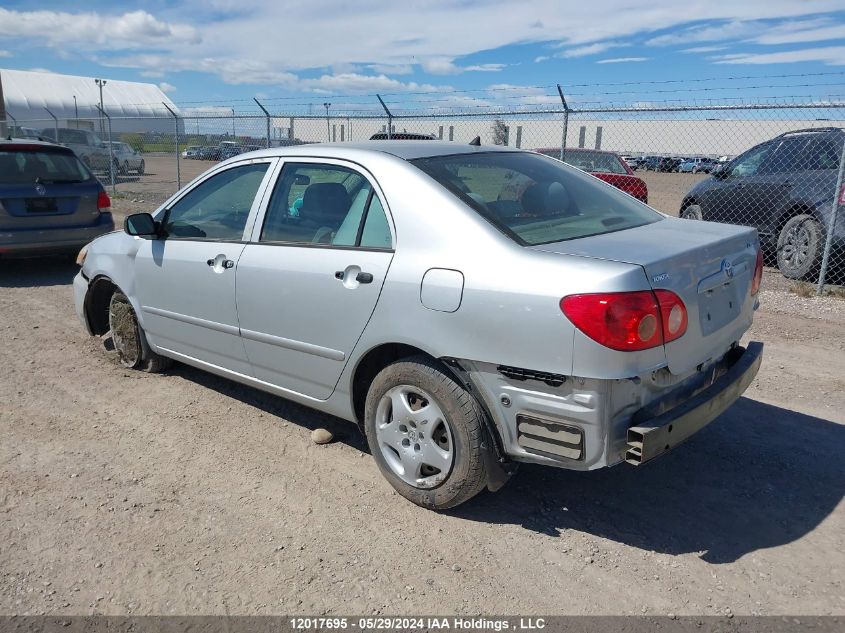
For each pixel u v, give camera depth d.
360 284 3.34
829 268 8.03
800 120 7.66
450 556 3.03
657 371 2.80
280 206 3.89
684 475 3.73
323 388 3.71
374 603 2.73
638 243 3.05
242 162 4.21
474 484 3.13
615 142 12.46
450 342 3.02
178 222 4.54
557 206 3.50
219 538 3.15
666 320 2.74
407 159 3.47
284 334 3.77
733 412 4.54
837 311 6.98
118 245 5.00
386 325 3.24
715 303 3.13
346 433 4.26
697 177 11.27
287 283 3.68
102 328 5.70
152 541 3.12
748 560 3.00
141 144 23.83
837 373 5.23
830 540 3.14
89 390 4.91
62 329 6.40
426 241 3.16
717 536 3.18
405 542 3.12
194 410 4.59
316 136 14.08
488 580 2.87
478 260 2.97
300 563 2.97
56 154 8.64
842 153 7.46
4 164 8.14
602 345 2.63
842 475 3.73
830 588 2.81
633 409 2.79
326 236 3.60
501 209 3.23
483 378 2.98
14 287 8.24
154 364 5.16
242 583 2.84
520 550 3.07
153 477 3.70
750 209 8.98
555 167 4.03
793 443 4.10
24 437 4.15
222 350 4.25
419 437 3.28
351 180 3.58
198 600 2.74
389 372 3.31
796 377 5.16
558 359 2.73
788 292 7.80
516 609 2.69
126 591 2.79
